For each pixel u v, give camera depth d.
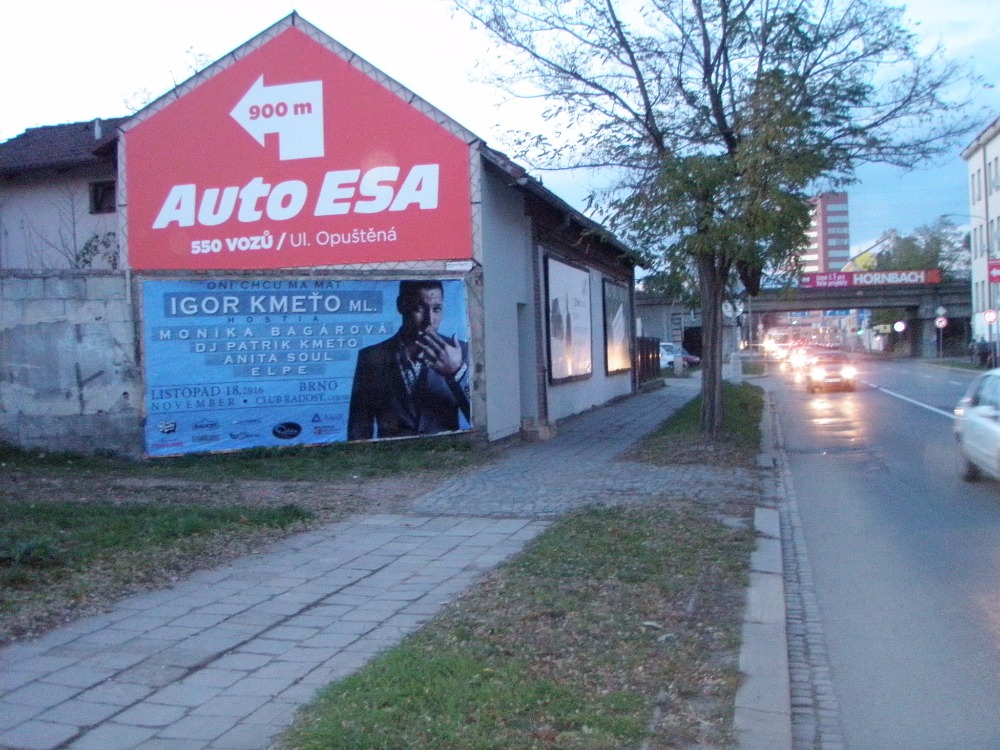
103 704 5.54
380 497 12.61
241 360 15.66
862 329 117.00
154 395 15.24
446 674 5.74
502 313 18.34
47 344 15.17
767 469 15.54
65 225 22.56
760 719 5.37
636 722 5.16
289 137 17.42
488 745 4.74
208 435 15.49
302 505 11.93
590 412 26.17
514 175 17.25
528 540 9.95
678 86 16.53
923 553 9.74
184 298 15.41
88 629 7.04
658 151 16.67
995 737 5.30
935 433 21.19
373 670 5.85
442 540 10.07
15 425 15.14
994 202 61.38
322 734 4.84
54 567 8.35
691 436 17.98
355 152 17.30
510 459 16.17
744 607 7.67
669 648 6.49
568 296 23.69
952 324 76.25
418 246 17.14
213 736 5.04
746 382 42.81
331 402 16.12
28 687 5.84
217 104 17.56
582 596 7.67
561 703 5.35
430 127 17.08
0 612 7.21
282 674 6.04
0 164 22.75
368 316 16.30
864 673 6.39
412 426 16.55
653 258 16.58
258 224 17.53
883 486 14.13
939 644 6.91
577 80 16.92
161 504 11.65
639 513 11.14
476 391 16.91
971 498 12.80
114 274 15.25
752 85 15.38
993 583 8.48
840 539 10.62
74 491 12.55
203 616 7.36
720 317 17.88
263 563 9.10
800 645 7.01
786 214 14.91
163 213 17.69
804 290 73.88
